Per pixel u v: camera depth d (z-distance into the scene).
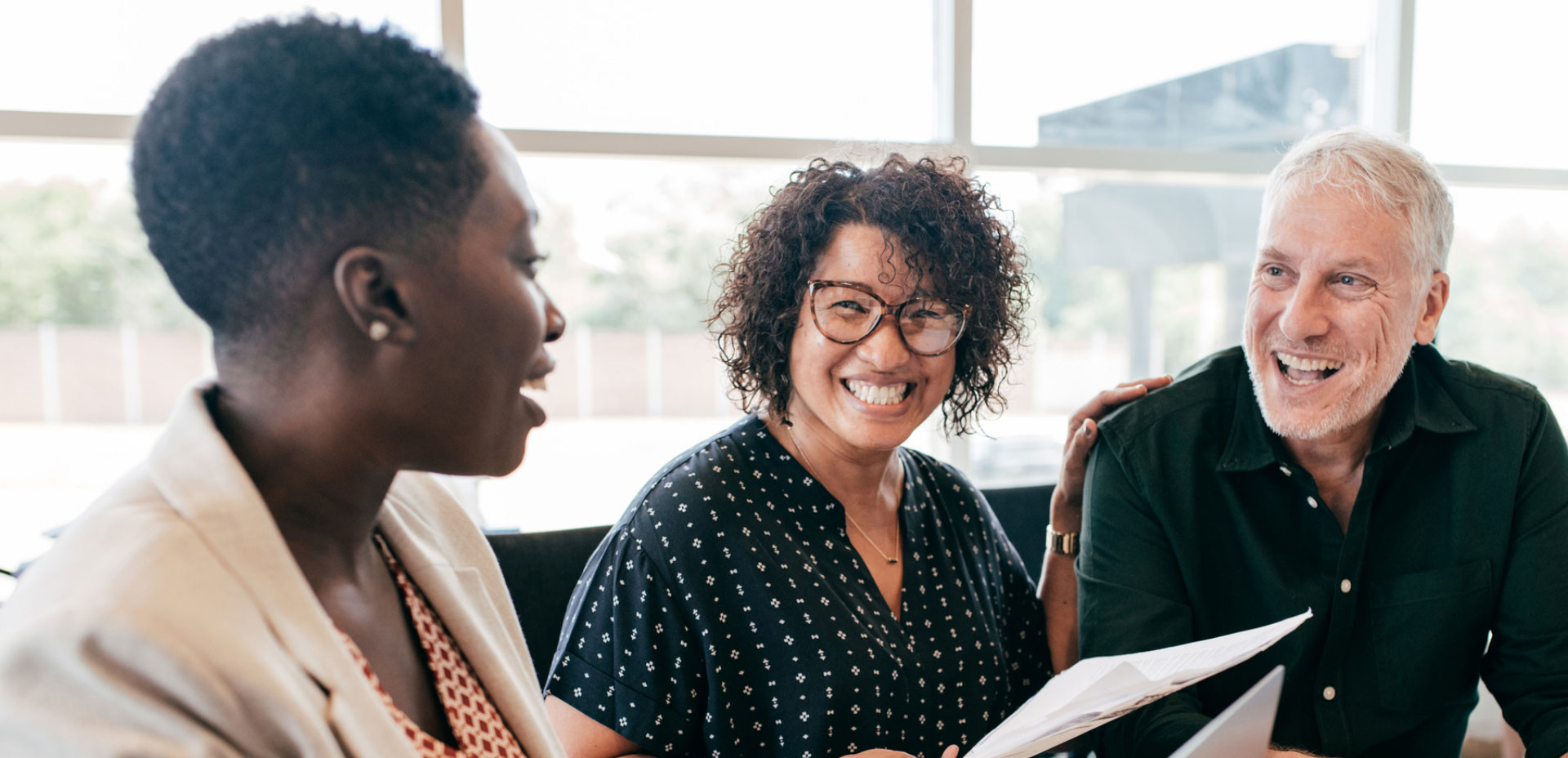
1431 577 1.28
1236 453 1.32
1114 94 2.48
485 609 0.73
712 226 2.74
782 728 1.10
